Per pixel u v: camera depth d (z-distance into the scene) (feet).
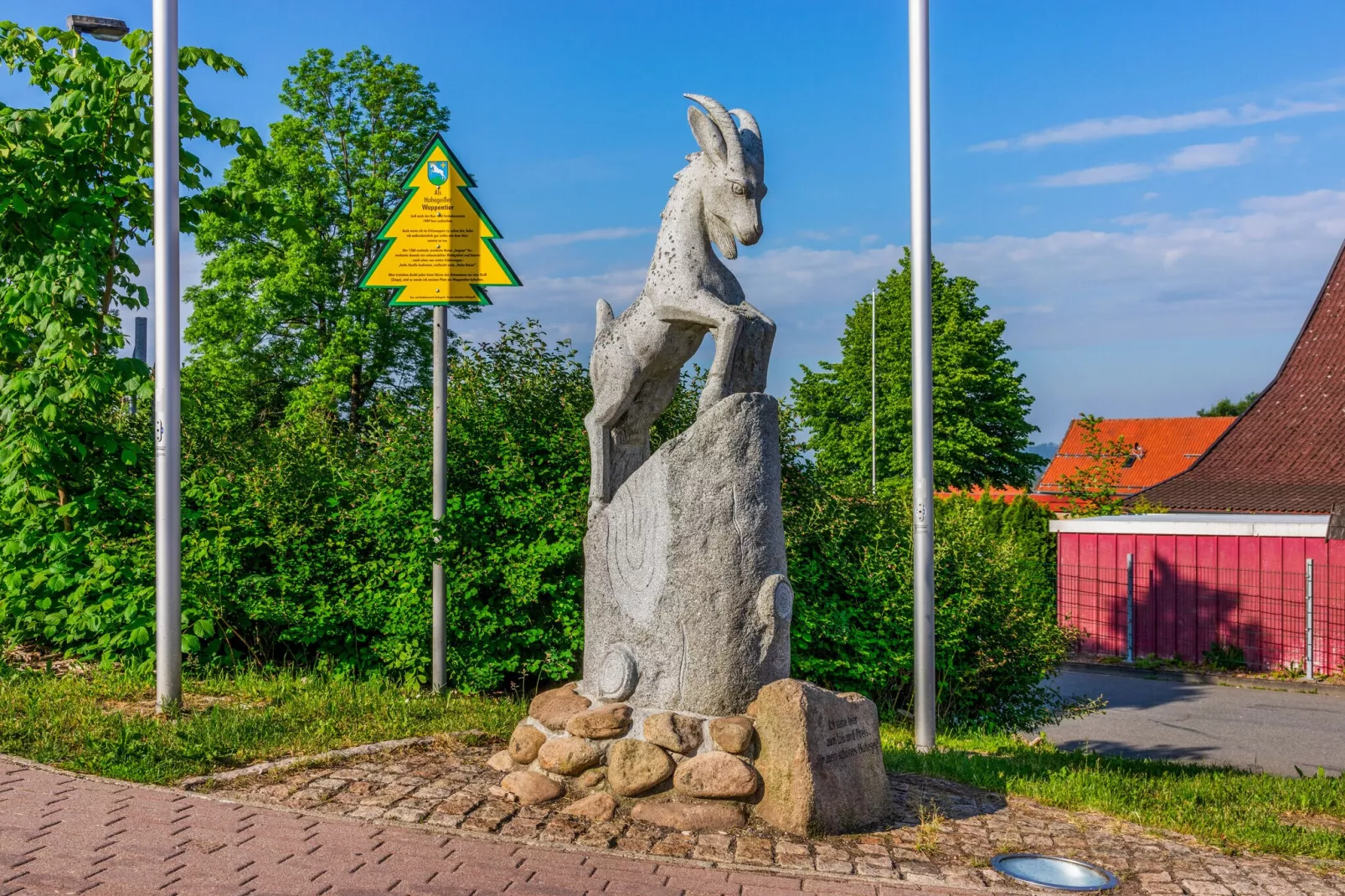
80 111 32.40
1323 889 17.29
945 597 38.27
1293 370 87.76
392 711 27.61
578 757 20.17
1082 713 41.09
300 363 105.09
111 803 19.27
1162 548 63.16
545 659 33.68
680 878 16.74
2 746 22.47
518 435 36.06
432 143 32.83
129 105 32.73
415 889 15.83
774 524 20.76
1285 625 59.41
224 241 105.91
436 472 32.86
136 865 16.40
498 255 32.78
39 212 32.58
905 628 37.09
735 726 19.44
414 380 108.17
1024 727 39.83
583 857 17.44
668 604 20.49
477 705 29.73
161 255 27.37
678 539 20.44
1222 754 38.91
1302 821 21.90
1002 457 130.62
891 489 42.11
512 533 34.27
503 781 20.62
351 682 32.07
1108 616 64.54
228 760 22.30
